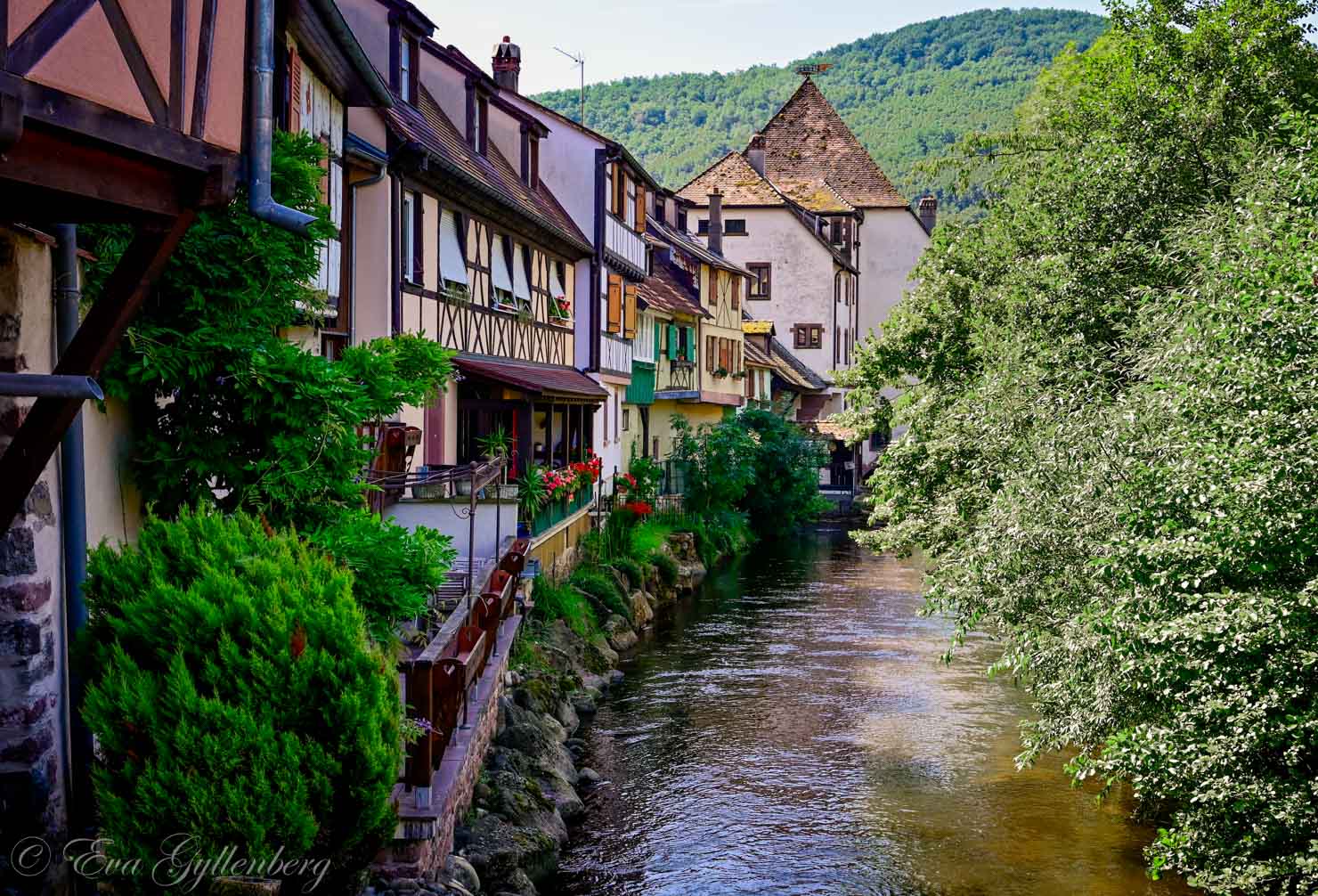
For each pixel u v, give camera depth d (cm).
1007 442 1212
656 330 3650
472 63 2245
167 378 759
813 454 4350
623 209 3045
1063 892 1094
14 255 630
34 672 638
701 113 16775
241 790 576
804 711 1730
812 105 6519
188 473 825
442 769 934
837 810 1313
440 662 936
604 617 2189
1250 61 1653
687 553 3075
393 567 818
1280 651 706
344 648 618
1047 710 1025
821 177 6356
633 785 1388
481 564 1495
